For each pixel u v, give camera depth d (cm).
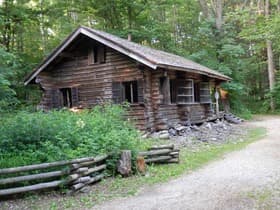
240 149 1125
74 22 2778
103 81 1551
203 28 2758
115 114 1078
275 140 1317
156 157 895
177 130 1427
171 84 1584
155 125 1434
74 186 665
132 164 806
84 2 2530
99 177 739
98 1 2578
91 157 739
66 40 1523
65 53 1595
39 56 2380
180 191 649
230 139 1377
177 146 1161
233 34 2838
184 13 3253
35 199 641
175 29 3325
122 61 1498
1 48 961
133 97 1534
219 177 741
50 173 675
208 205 550
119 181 743
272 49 2898
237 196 588
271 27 1603
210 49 2773
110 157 796
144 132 1392
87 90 1596
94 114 1060
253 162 890
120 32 2645
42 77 1658
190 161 930
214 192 624
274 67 3338
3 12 1933
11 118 911
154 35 2772
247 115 2484
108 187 702
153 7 2669
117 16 2748
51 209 585
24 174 687
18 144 776
